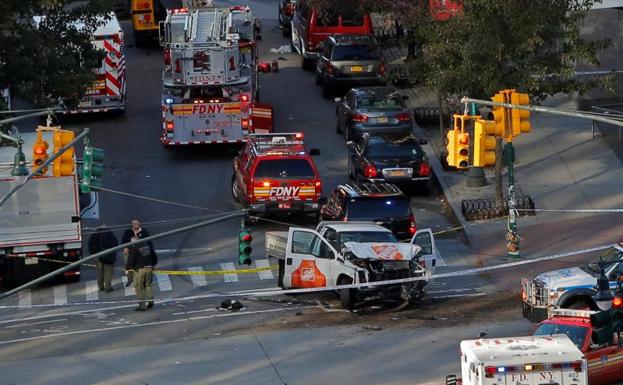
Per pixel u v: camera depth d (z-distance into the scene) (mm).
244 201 94312
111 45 121625
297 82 137125
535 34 92000
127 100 131875
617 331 52844
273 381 59625
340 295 73938
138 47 154250
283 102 129250
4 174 79938
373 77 126250
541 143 110562
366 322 70562
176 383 59875
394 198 85000
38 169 55781
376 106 110875
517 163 106000
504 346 47938
